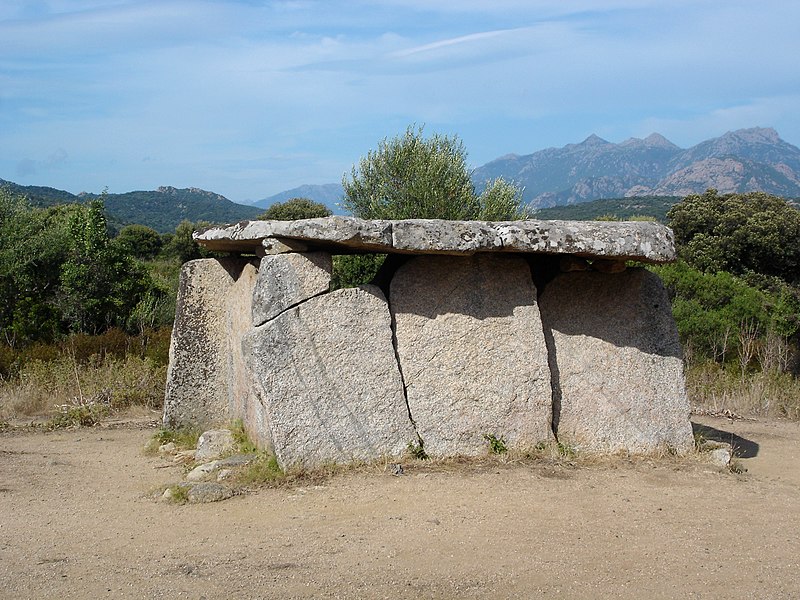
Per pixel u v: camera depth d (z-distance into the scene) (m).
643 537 5.05
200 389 8.48
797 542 5.03
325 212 26.39
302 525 5.27
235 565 4.56
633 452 7.13
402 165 14.18
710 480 6.46
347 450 6.52
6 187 17.70
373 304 6.73
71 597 4.11
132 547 4.94
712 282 16.11
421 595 4.12
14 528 5.39
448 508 5.54
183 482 6.47
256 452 6.95
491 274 7.00
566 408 7.21
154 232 33.34
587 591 4.20
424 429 6.76
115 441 8.64
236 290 8.16
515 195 14.85
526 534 5.04
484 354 6.91
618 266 7.31
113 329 13.97
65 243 15.88
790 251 23.05
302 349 6.48
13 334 14.38
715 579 4.39
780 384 11.64
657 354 7.33
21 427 9.42
